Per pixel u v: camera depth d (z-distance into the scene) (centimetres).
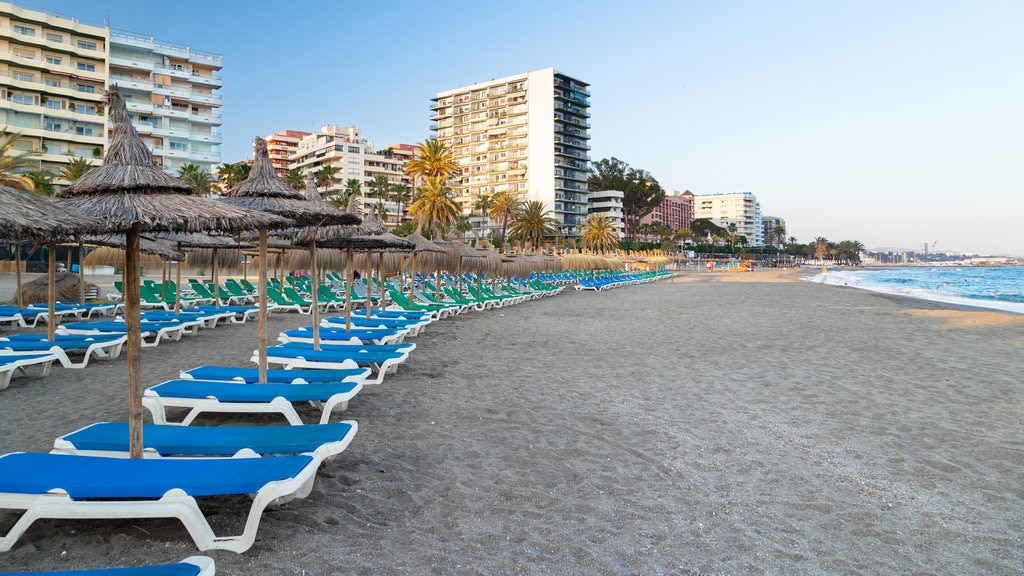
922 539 335
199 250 1722
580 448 487
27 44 4675
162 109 5244
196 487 300
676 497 390
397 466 436
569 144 10138
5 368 655
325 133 9269
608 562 303
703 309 1977
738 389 714
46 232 326
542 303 2284
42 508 292
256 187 601
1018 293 3869
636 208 11600
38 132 4612
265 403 490
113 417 549
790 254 16512
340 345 812
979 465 454
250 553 299
